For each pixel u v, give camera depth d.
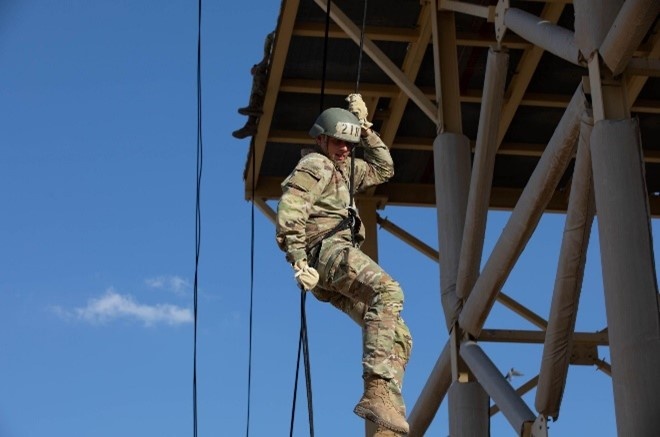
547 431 10.50
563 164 9.86
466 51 15.95
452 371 12.74
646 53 15.49
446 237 13.33
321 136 8.84
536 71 16.23
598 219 8.48
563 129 9.50
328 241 8.59
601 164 8.53
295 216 8.31
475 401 12.53
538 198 10.30
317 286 8.71
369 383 8.13
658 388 7.91
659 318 8.09
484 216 12.20
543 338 13.41
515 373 11.59
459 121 13.96
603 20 8.91
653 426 7.83
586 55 9.04
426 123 17.17
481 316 12.15
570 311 10.12
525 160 17.89
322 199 8.68
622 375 8.05
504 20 11.42
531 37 10.55
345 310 8.78
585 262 9.88
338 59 16.12
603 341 15.16
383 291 8.38
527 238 10.83
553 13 15.16
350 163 9.07
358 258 8.48
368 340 8.22
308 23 15.46
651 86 16.33
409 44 15.92
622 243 8.26
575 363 15.35
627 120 8.59
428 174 18.05
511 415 10.92
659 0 8.19
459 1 13.45
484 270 11.63
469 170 13.71
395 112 16.81
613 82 8.85
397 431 8.05
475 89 16.66
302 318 8.80
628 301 8.13
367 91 16.56
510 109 16.58
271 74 16.12
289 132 17.27
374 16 15.49
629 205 8.33
